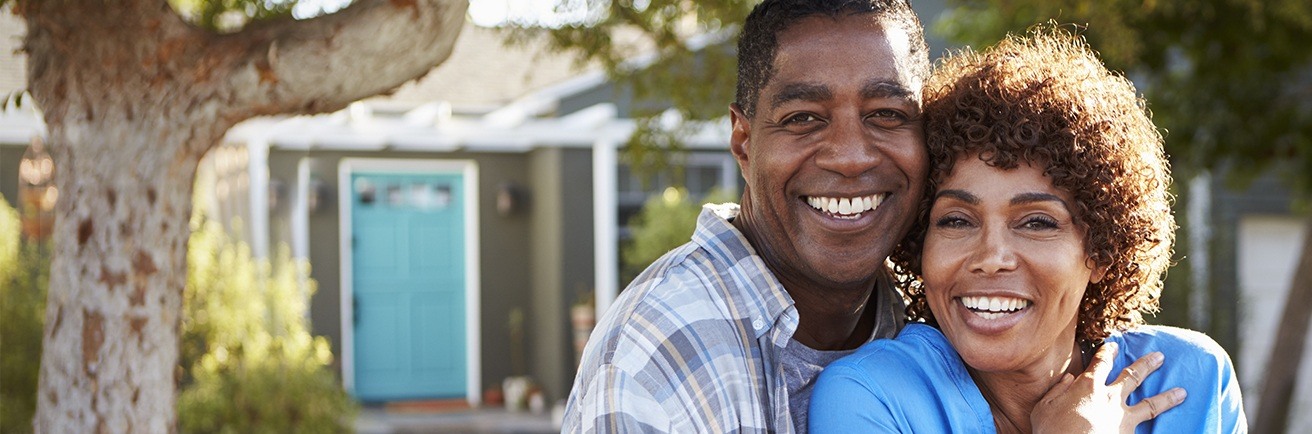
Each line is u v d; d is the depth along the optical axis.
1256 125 7.46
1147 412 2.07
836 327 2.14
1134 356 2.18
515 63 11.24
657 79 5.36
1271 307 10.34
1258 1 5.68
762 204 2.03
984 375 2.13
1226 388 2.19
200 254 7.55
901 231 2.05
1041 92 1.96
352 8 3.13
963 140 1.96
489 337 11.30
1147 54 6.78
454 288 11.30
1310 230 7.01
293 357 7.42
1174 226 2.15
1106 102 1.99
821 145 1.96
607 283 10.51
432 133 9.98
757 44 2.02
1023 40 2.16
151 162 3.24
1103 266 2.02
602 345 1.92
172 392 3.41
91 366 3.28
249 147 9.25
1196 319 8.25
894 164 1.99
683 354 1.86
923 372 2.02
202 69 3.15
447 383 11.27
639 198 10.85
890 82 1.95
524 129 10.25
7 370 6.84
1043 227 1.97
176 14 3.20
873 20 1.97
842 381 1.97
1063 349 2.11
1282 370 6.99
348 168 10.91
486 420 10.31
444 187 11.28
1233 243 10.13
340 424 7.51
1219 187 10.12
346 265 10.86
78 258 3.29
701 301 1.93
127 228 3.25
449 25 3.07
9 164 9.44
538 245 11.10
